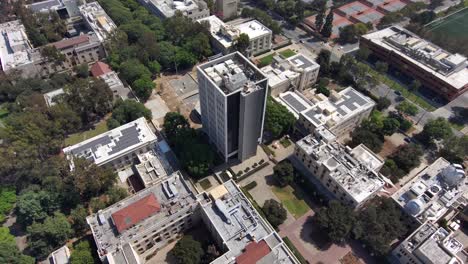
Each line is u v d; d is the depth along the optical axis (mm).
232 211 130250
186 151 161000
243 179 166250
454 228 142625
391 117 194500
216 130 163125
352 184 145000
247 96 135375
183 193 139875
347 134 191000
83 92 184750
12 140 159250
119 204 136125
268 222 143375
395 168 165250
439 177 150750
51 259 133625
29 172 154500
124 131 173375
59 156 165375
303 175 163500
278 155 177125
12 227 145625
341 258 136250
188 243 127938
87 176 145750
